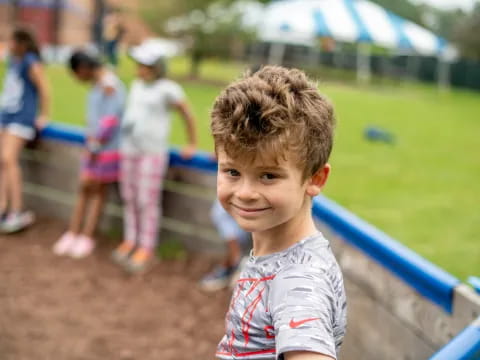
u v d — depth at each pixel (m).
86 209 4.59
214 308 3.46
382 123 10.77
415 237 4.44
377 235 2.13
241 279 1.16
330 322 0.97
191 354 2.97
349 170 6.75
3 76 11.28
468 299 1.66
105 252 4.25
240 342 1.10
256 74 1.13
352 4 18.94
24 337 3.05
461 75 23.81
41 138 4.79
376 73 25.38
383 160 7.46
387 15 19.34
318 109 1.08
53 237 4.52
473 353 1.19
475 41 24.41
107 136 4.02
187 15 15.40
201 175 4.09
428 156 7.93
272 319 1.03
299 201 1.07
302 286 1.01
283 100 1.04
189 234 4.23
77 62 3.96
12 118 4.51
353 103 13.76
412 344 1.92
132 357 2.92
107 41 14.73
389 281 2.03
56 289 3.66
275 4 18.84
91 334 3.12
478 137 9.90
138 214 4.07
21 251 4.23
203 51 15.67
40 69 4.55
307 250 1.09
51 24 16.55
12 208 4.58
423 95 18.31
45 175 4.87
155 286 3.74
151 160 3.85
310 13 18.27
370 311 2.16
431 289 1.80
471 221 4.93
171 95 3.80
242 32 15.46
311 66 24.73
